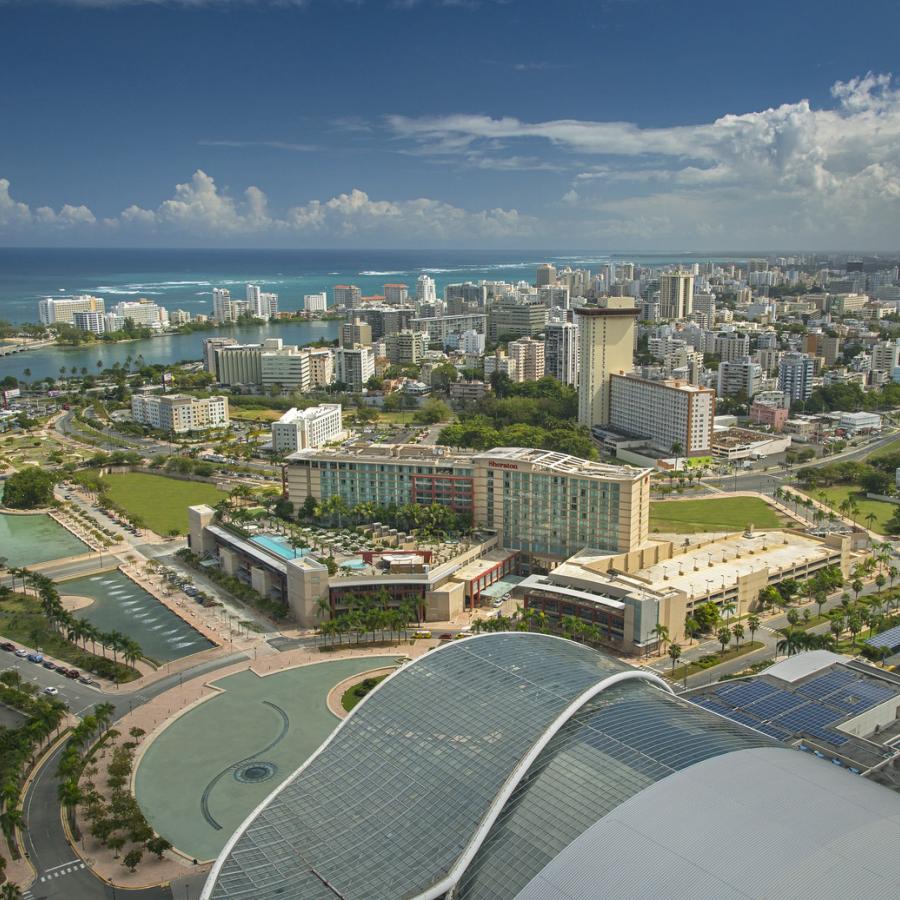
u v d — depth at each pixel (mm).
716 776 158375
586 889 137250
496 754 173000
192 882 193875
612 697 190250
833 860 135750
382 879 153000
